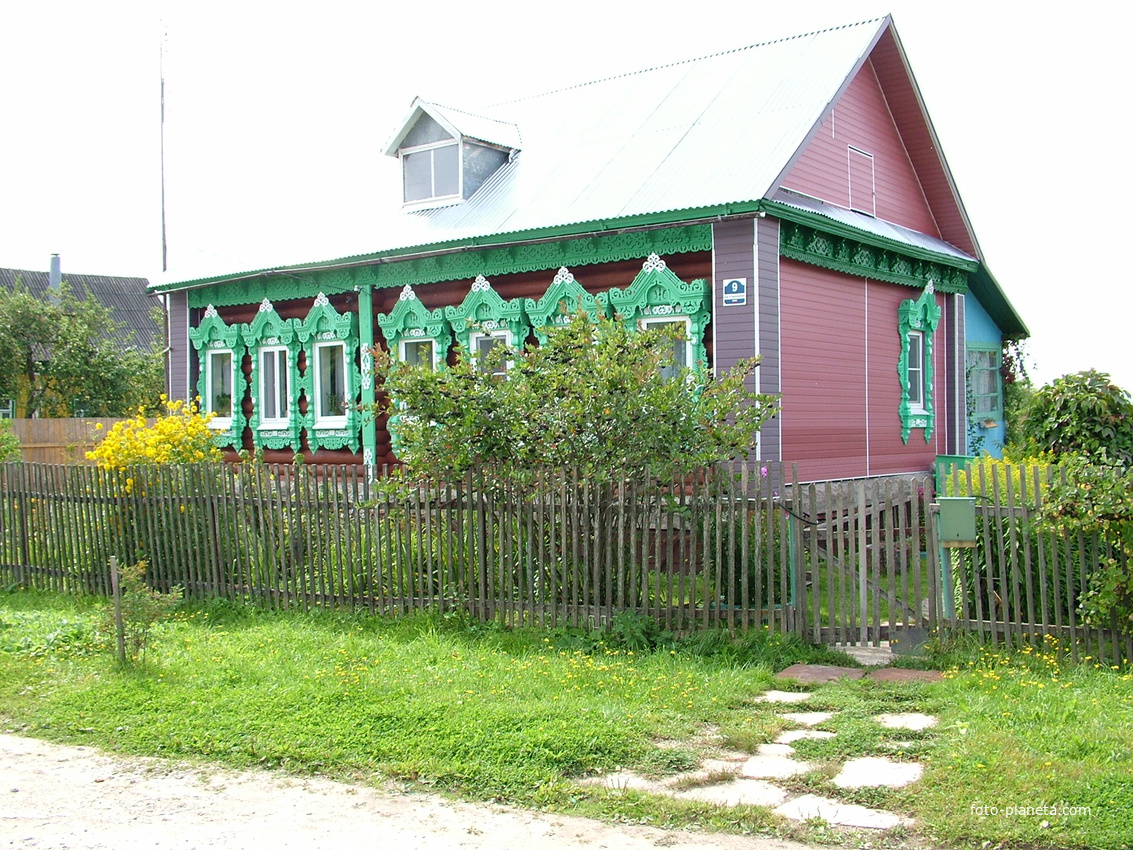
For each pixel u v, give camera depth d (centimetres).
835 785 620
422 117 1834
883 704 788
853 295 1581
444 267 1650
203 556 1282
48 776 682
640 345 1057
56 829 595
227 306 2014
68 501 1384
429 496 1128
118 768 695
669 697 805
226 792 648
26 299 3366
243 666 921
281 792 645
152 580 1320
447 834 575
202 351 2039
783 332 1393
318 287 1841
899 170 1805
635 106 1773
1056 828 545
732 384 1052
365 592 1168
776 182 1304
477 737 706
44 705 831
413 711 763
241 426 1980
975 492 964
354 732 731
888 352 1683
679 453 1002
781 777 642
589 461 1045
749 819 576
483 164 1797
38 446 2603
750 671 895
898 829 560
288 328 1892
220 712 790
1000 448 2103
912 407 1752
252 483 1243
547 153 1766
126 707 814
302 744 715
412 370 1100
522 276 1577
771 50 1738
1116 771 608
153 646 984
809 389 1452
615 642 992
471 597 1098
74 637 1048
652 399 1010
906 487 969
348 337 1805
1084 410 1310
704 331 1369
